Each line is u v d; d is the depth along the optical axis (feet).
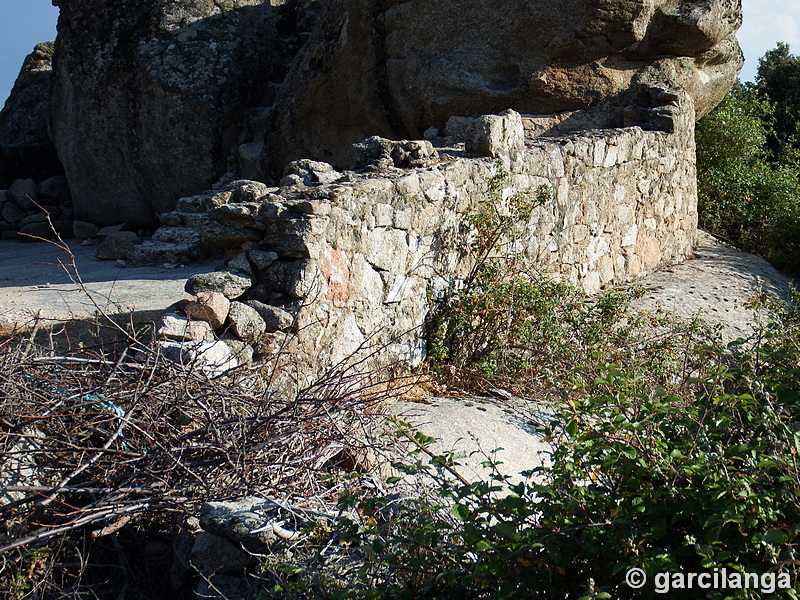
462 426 14.73
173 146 33.76
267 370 13.48
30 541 9.62
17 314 18.44
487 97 26.71
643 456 8.61
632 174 27.04
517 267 20.35
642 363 18.04
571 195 23.48
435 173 17.93
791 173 37.68
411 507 9.78
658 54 28.89
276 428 11.19
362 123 29.48
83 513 10.55
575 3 25.77
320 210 14.43
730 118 35.83
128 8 34.01
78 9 34.63
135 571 11.17
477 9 26.76
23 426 10.93
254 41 35.06
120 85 34.06
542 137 25.80
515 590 8.13
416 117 27.94
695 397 11.90
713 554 7.75
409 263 17.26
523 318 18.35
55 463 10.83
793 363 11.29
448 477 12.62
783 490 8.08
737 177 35.45
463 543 9.13
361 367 15.57
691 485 8.36
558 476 9.37
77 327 17.66
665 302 25.09
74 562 10.76
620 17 25.96
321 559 9.19
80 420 11.21
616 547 8.09
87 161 35.47
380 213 16.16
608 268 26.05
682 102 29.04
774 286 29.53
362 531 9.09
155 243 28.81
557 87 26.76
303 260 14.23
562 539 8.38
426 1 27.12
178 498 10.48
